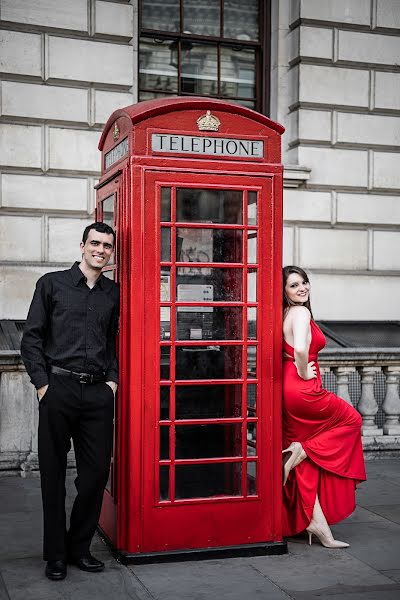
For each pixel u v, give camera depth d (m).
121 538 4.78
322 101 10.83
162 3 10.77
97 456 4.55
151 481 4.75
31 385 6.98
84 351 4.50
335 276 10.98
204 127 4.82
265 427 4.98
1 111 9.55
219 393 4.92
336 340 9.87
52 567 4.48
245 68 11.19
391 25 11.05
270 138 4.96
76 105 9.82
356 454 5.23
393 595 4.28
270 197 4.95
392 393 7.98
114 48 9.95
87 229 4.56
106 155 5.46
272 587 4.39
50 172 9.80
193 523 4.83
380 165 11.14
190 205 4.80
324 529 5.11
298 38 10.77
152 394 4.74
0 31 9.51
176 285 4.80
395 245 11.30
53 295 4.50
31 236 9.73
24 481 6.75
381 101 11.08
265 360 4.98
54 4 9.66
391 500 6.33
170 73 10.84
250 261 4.95
